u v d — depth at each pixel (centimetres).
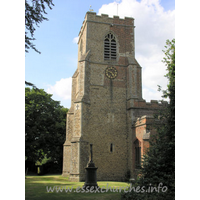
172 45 1357
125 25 3388
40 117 3962
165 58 1373
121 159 2930
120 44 3316
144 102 3006
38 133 3931
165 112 1327
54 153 4022
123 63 3256
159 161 1252
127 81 3184
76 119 2798
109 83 3133
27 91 4138
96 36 3244
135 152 2777
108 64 3186
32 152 3788
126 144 2991
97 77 3111
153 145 1395
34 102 3981
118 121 3036
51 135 4097
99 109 3011
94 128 2930
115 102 3089
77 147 2659
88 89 3008
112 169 2870
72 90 3572
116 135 2988
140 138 2586
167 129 1278
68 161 3200
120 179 2861
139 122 2631
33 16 1346
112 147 2939
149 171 1291
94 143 2884
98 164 2841
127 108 3080
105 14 3334
